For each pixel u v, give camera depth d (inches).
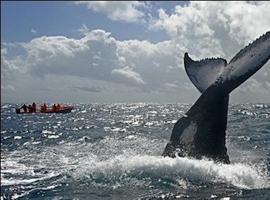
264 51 405.7
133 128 1520.7
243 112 1403.8
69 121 2388.0
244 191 378.0
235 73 423.8
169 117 2500.0
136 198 377.7
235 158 526.3
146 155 529.7
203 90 440.8
